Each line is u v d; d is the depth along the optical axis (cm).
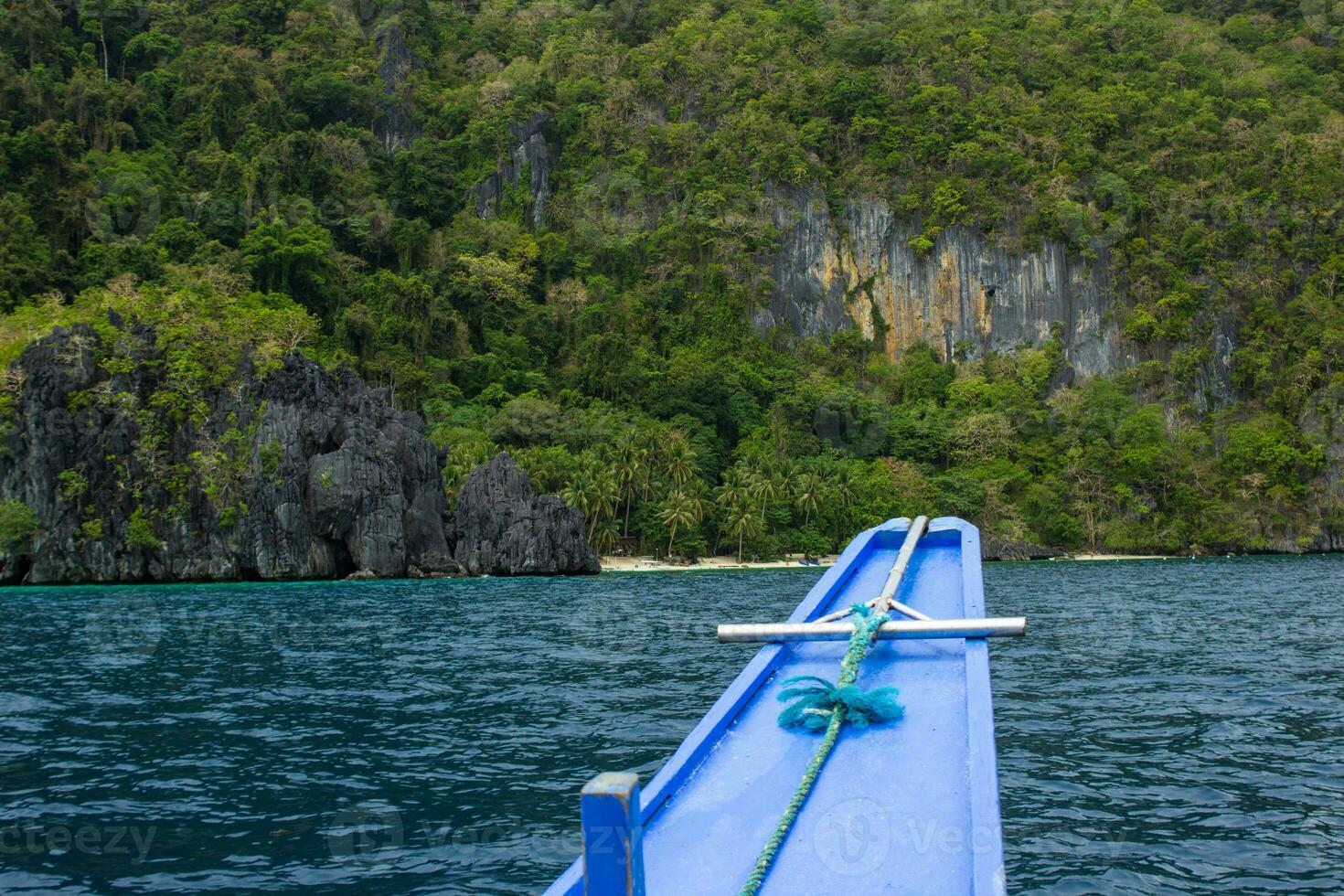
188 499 8200
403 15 19938
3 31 15350
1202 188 17550
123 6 17475
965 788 620
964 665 757
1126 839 1392
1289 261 17038
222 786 1652
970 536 988
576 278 17062
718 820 632
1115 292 17100
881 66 19138
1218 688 2562
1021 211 17638
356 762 1812
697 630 4056
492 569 8856
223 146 15962
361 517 8350
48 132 12888
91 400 8188
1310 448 14475
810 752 689
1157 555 13300
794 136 18188
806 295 17450
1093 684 2619
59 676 2850
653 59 19875
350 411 8875
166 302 9362
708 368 14588
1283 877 1260
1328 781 1678
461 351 13862
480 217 17600
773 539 11200
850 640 752
